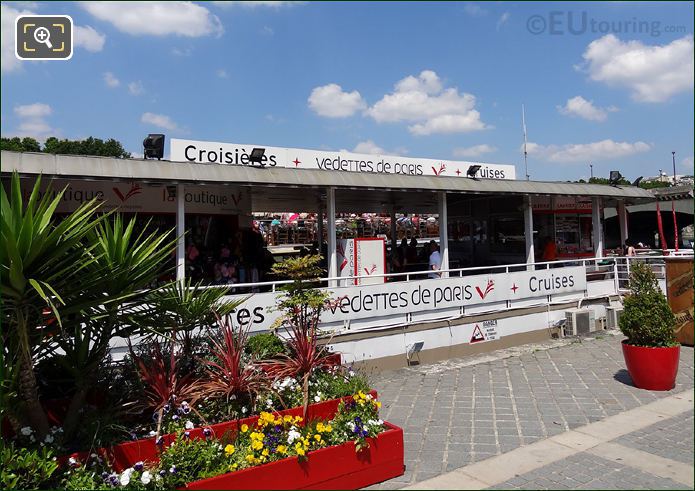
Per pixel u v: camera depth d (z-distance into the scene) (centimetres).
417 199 1547
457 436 613
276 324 660
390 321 973
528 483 477
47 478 414
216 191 1206
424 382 854
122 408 526
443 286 1044
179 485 428
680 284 1054
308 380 607
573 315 1208
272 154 1244
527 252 1366
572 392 771
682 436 580
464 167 1599
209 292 585
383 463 505
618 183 1575
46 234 406
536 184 1323
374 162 1411
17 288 403
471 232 1820
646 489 454
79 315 463
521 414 682
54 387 568
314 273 675
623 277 1428
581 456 535
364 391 615
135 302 509
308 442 482
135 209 1088
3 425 484
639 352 761
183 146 1140
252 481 445
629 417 651
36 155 735
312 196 1394
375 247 1102
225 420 536
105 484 418
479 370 921
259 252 1348
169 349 598
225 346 571
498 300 1127
